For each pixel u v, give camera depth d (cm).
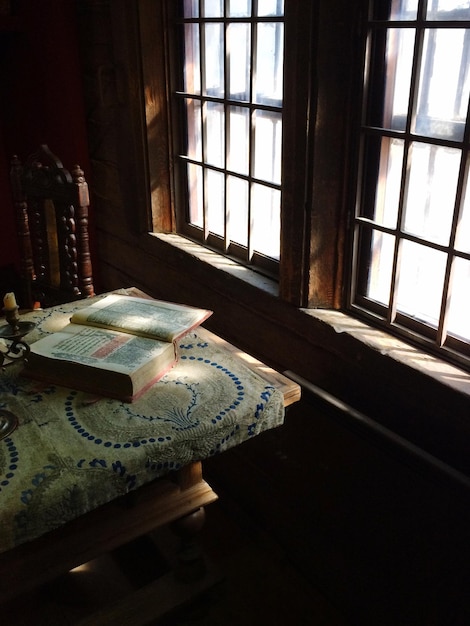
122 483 117
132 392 133
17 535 108
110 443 121
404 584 173
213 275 219
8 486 110
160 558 188
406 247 165
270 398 138
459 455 150
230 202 222
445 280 152
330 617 196
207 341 163
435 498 156
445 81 144
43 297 230
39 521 110
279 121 190
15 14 277
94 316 158
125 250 274
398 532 171
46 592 177
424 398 153
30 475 113
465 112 141
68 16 254
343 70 160
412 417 159
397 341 166
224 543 223
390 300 168
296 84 165
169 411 131
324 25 154
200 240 244
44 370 142
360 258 178
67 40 257
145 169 242
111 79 243
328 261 180
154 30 225
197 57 222
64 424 127
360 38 157
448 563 158
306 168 170
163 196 248
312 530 203
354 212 172
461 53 139
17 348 144
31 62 281
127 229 265
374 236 173
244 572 212
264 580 209
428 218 157
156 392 138
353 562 190
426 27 142
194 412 131
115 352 141
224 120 214
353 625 193
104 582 183
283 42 168
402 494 166
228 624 193
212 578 171
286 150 175
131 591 181
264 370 150
